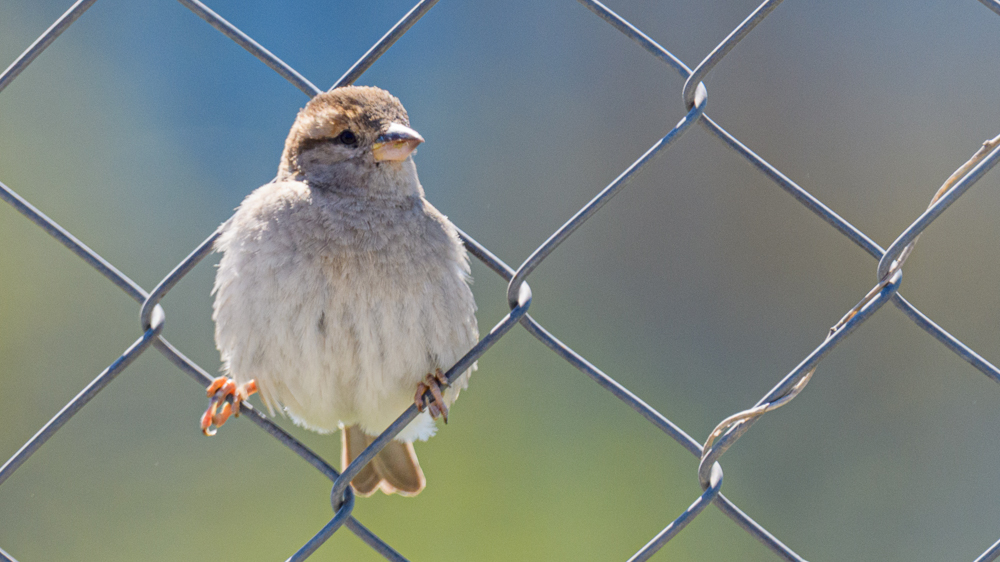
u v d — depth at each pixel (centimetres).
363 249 492
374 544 393
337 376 500
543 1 1538
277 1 1437
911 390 1273
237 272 485
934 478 1212
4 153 1342
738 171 1490
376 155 500
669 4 1541
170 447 1132
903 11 1500
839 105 1515
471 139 1524
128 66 1408
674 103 1516
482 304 1270
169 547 1075
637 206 1488
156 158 1391
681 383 1388
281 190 501
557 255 1467
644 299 1452
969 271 1355
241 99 1426
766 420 1252
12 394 1159
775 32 1530
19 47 1385
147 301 410
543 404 1209
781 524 1180
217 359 1202
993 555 385
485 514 1078
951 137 1466
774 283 1448
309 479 1080
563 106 1537
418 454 1104
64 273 1238
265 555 1051
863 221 1481
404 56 1505
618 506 1113
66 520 1093
